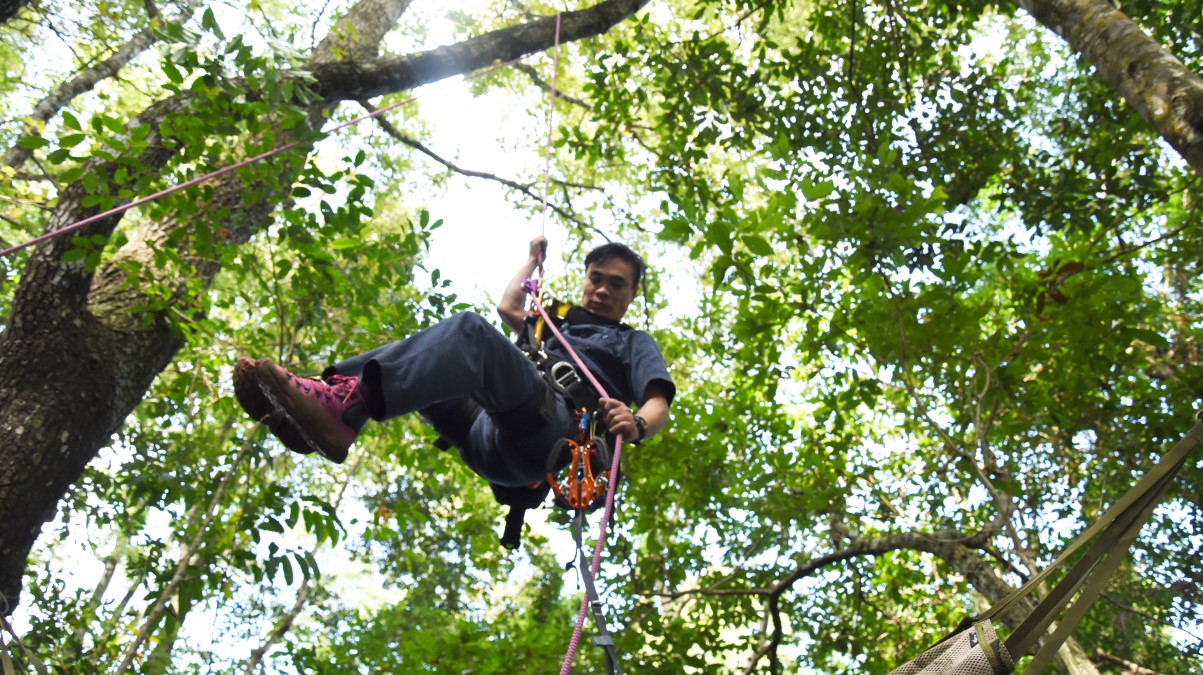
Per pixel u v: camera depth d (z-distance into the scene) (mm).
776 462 7879
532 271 3611
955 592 9289
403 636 6992
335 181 5109
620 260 3500
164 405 7602
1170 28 7152
